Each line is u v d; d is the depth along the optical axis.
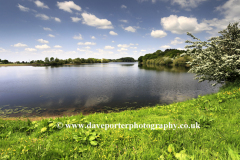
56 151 3.16
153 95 17.52
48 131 4.94
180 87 22.23
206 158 2.75
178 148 3.19
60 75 45.00
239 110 5.45
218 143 3.27
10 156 3.10
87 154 3.23
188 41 9.77
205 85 23.44
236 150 2.82
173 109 7.22
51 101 15.34
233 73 9.55
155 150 3.20
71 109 12.57
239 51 9.12
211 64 9.55
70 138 4.02
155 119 6.02
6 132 4.79
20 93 19.52
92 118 6.70
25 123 5.73
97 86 24.50
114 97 16.91
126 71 60.03
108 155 3.15
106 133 4.34
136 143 3.71
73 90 21.31
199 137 3.68
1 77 40.12
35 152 3.14
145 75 41.72
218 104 6.66
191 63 10.56
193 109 6.77
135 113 7.45
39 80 33.00
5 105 13.84
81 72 57.00
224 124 4.34
